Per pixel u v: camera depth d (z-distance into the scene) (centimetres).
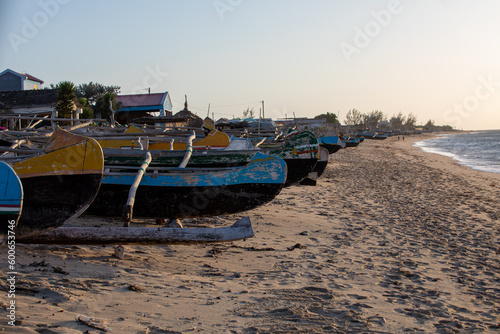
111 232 655
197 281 618
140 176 785
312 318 507
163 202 881
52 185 612
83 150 622
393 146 7012
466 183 2320
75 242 648
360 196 1662
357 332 479
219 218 1068
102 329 422
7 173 513
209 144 1581
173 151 1248
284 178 877
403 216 1289
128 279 590
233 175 881
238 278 652
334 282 664
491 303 620
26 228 604
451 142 9900
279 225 1052
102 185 869
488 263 828
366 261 802
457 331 511
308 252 834
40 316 432
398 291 647
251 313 511
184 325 459
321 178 2200
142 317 470
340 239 958
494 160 4462
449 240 1009
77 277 571
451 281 714
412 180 2336
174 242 675
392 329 498
